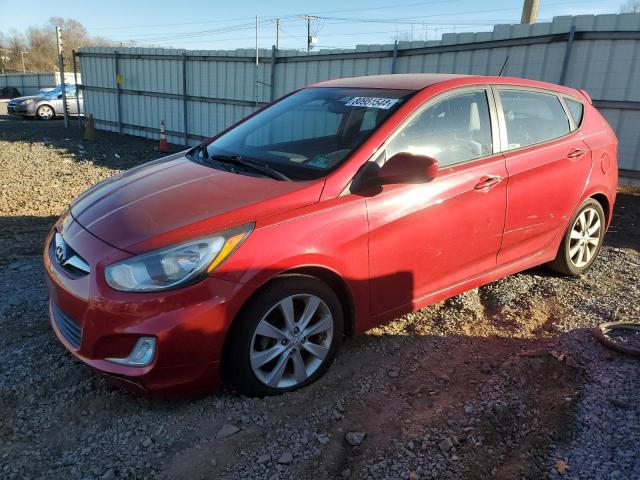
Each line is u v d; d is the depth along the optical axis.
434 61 10.09
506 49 9.13
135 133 18.16
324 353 3.11
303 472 2.46
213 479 2.41
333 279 3.09
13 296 4.23
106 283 2.62
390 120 3.35
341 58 11.64
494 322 3.91
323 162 3.24
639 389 2.96
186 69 15.55
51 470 2.44
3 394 2.96
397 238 3.25
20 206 7.50
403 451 2.58
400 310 3.44
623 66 8.09
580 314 3.98
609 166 4.70
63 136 17.14
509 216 3.87
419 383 3.16
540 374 3.19
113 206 3.08
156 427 2.73
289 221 2.86
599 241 4.84
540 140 4.16
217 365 2.74
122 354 2.63
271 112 4.16
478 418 2.79
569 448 2.54
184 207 2.88
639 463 2.41
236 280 2.68
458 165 3.57
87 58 19.45
